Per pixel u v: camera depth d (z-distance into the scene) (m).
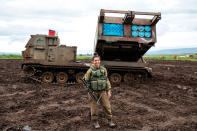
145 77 11.72
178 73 17.62
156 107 6.28
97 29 10.55
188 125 4.66
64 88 9.48
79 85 10.45
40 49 10.89
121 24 10.35
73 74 11.22
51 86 9.98
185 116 5.38
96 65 4.19
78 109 5.85
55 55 11.04
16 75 13.70
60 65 10.73
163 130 4.32
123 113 5.57
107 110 4.35
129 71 11.52
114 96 7.86
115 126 4.48
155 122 4.84
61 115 5.27
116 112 5.66
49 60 10.96
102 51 11.80
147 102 6.93
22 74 14.30
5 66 20.23
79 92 8.53
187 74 16.84
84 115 5.28
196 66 25.81
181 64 29.53
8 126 4.45
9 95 7.71
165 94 8.38
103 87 4.22
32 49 10.78
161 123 4.78
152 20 10.28
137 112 5.69
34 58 10.77
